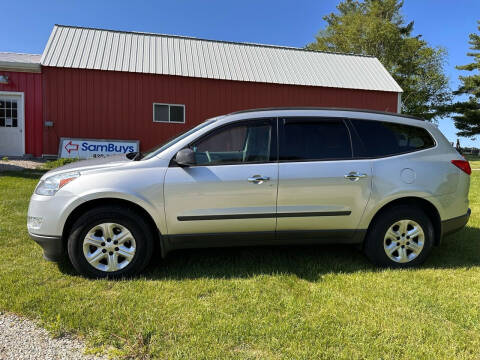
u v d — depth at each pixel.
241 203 3.17
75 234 3.00
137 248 3.10
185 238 3.18
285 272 3.30
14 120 11.77
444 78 28.91
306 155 3.29
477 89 34.16
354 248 4.07
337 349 2.15
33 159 11.46
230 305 2.64
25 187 6.87
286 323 2.40
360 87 14.43
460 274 3.34
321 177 3.23
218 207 3.15
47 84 11.60
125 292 2.82
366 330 2.34
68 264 3.34
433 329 2.38
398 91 14.75
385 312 2.58
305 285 3.03
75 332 2.26
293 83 13.75
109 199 3.10
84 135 12.05
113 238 3.08
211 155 3.30
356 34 29.06
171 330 2.29
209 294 2.83
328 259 3.70
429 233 3.46
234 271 3.32
